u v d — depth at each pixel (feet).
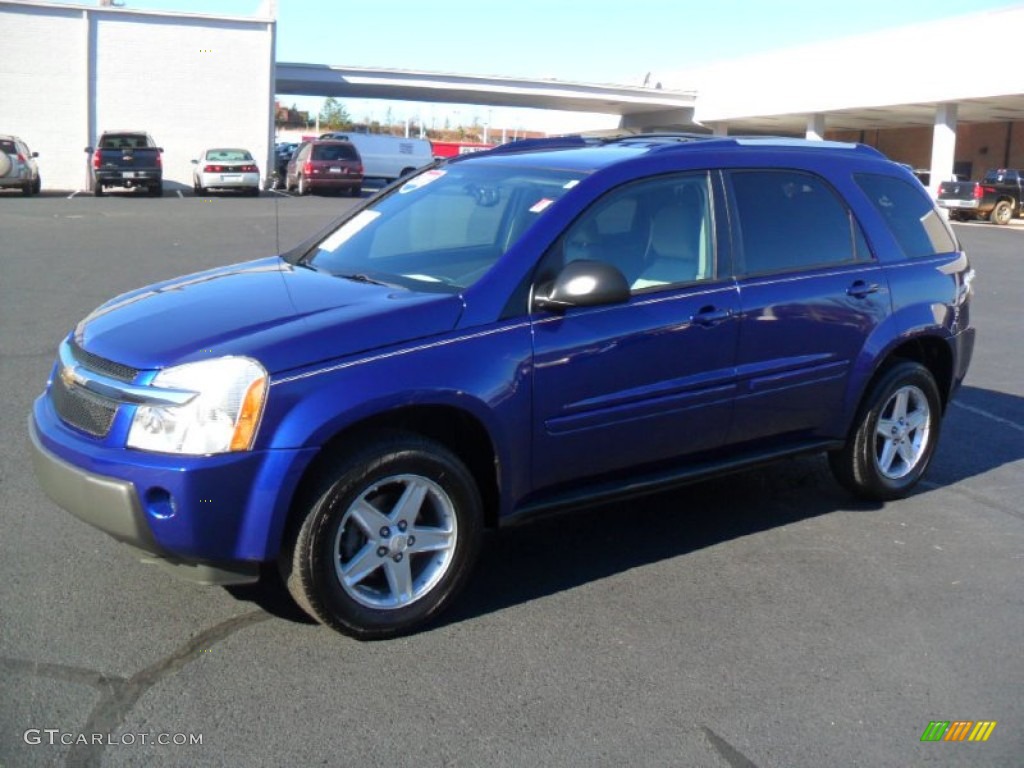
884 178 19.26
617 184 15.47
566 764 10.97
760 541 17.42
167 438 12.08
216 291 14.82
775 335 16.61
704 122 172.24
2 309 35.27
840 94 134.21
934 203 20.21
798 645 13.78
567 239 14.80
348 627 13.12
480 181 16.66
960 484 20.84
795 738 11.64
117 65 121.08
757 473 21.20
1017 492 20.42
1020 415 26.50
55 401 13.75
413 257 15.65
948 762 11.30
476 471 14.55
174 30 122.31
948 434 24.58
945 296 19.36
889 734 11.79
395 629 13.47
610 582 15.56
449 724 11.61
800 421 17.53
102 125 121.80
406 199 17.52
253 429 12.12
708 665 13.16
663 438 15.69
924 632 14.29
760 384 16.57
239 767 10.71
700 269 16.12
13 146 100.32
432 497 13.66
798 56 142.82
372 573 13.50
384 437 13.14
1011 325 40.01
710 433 16.28
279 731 11.35
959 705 12.46
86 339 13.76
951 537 17.89
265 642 13.29
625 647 13.55
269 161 128.47
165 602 14.26
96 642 13.11
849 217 18.29
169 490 11.96
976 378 30.71
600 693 12.39
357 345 12.87
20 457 20.03
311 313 13.38
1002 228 101.76
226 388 12.09
